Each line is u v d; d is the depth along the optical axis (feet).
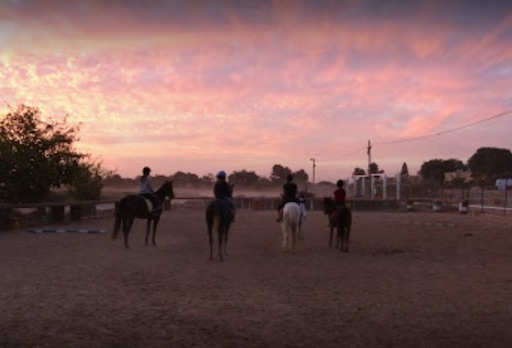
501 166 380.37
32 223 84.48
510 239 65.51
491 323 25.21
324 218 106.73
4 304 28.14
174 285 33.88
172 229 77.56
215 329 23.82
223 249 53.11
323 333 23.39
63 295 30.53
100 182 122.31
